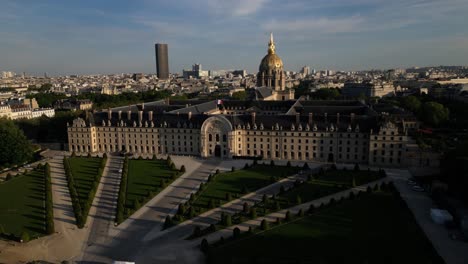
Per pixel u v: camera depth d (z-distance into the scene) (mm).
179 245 170625
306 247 162875
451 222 181375
